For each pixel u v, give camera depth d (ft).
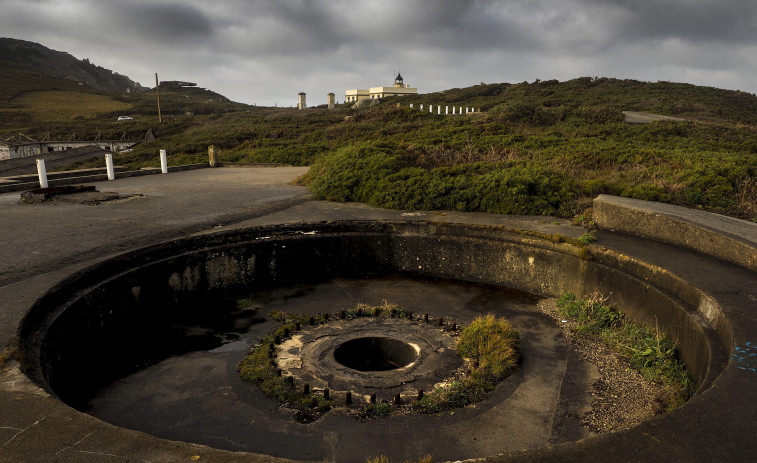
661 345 17.49
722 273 18.51
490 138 60.03
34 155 114.42
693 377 15.60
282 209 32.42
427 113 109.60
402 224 28.37
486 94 169.89
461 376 16.84
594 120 87.40
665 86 148.25
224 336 20.15
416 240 28.09
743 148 55.93
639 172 35.55
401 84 222.48
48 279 17.46
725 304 15.28
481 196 31.76
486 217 29.55
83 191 38.37
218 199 35.94
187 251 23.44
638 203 27.50
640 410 14.79
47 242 22.93
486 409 14.79
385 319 21.80
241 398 15.31
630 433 8.63
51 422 9.09
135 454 8.09
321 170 42.93
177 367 17.46
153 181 47.44
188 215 29.73
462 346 18.40
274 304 23.68
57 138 160.45
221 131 137.08
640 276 20.30
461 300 24.50
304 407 14.67
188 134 143.74
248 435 13.33
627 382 16.53
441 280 27.61
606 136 65.87
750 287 16.89
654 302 18.97
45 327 14.90
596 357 18.44
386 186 34.04
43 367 13.30
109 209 31.60
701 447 8.21
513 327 21.21
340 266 28.37
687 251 21.84
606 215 26.53
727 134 68.74
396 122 102.32
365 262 28.60
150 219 28.43
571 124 83.41
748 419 9.10
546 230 26.14
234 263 25.22
